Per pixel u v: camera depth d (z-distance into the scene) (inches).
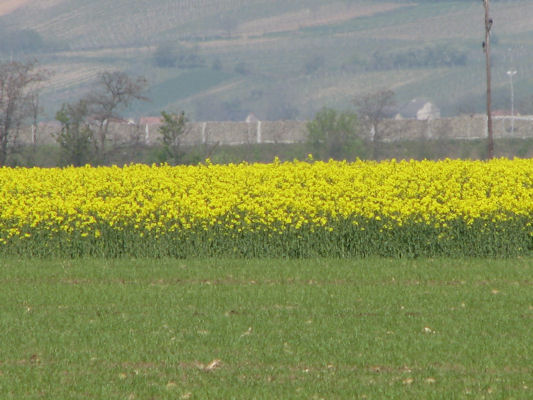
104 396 1596.9
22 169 4350.4
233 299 2418.8
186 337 2001.7
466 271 2827.3
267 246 3196.4
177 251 3213.6
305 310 2274.9
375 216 3206.2
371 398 1578.5
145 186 3745.1
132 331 2058.3
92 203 3376.0
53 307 2336.4
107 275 2810.0
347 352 1867.6
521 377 1695.4
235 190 3531.0
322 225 3166.8
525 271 2834.6
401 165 4185.5
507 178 3759.8
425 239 3154.5
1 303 2379.4
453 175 3875.5
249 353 1867.6
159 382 1678.2
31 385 1656.0
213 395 1598.2
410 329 2060.8
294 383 1665.8
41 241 3248.0
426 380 1680.6
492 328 2063.2
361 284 2645.2
